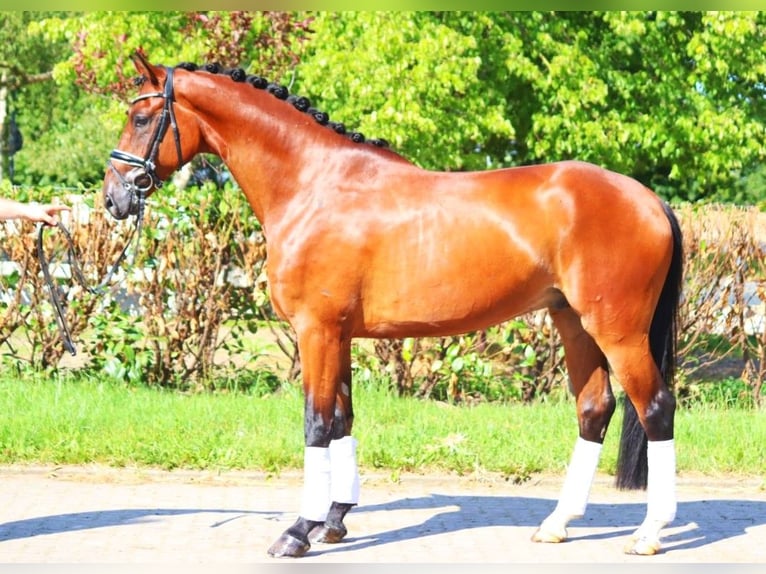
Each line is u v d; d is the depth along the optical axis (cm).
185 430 835
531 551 586
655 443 572
